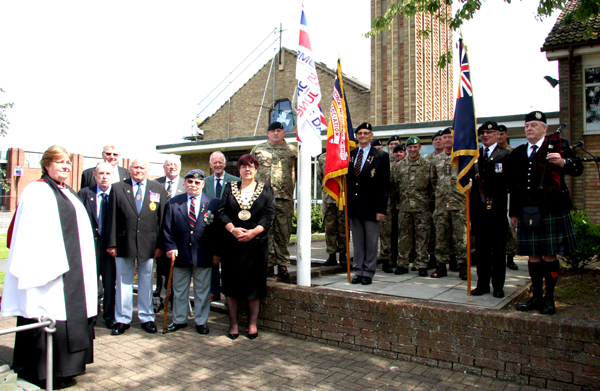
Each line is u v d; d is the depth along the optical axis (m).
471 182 4.90
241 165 4.97
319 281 5.77
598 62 10.50
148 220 5.21
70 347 3.66
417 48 18.75
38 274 3.50
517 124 10.67
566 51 10.59
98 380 3.78
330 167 5.29
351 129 5.71
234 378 3.77
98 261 5.68
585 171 10.54
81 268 3.85
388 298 4.33
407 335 4.06
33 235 3.53
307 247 5.33
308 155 5.38
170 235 5.27
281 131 5.91
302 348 4.48
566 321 3.39
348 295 4.47
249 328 4.90
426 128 12.33
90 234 4.02
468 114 4.68
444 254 6.00
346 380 3.67
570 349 3.32
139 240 5.12
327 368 3.94
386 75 19.19
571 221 4.14
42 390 3.48
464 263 5.75
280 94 22.69
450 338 3.84
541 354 3.44
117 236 5.09
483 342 3.69
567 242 4.04
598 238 5.89
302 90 5.47
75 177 26.23
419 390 3.46
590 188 10.45
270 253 5.84
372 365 3.98
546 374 3.41
